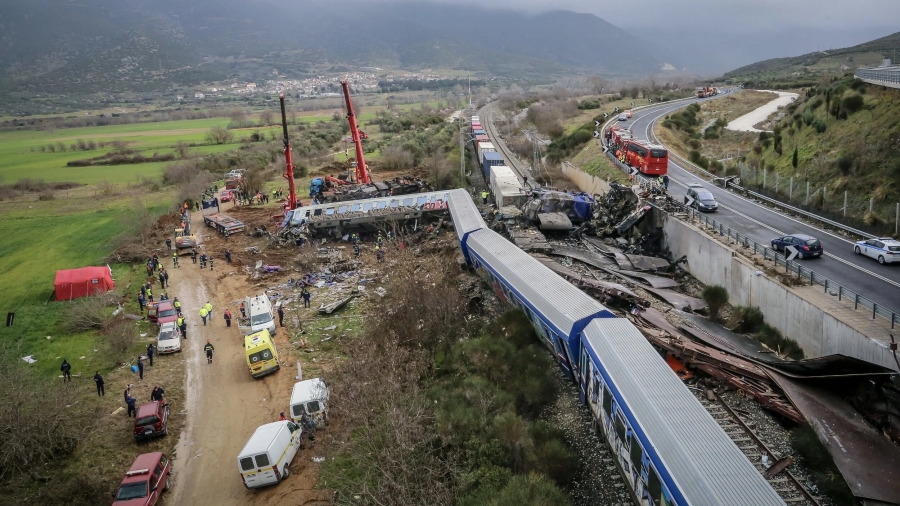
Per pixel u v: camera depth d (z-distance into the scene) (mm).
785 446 21016
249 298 42875
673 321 31141
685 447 16344
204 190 89438
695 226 40969
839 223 39438
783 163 56062
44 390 29984
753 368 24719
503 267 34469
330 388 29938
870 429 21016
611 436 21828
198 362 37281
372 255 55500
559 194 51219
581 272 38875
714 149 81875
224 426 30094
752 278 32531
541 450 22797
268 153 116688
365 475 23219
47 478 26531
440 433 24281
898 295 28422
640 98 144125
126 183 104000
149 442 29125
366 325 37719
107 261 59250
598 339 23219
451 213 53875
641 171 59969
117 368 36938
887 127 46656
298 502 24016
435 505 20422
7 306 49562
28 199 94562
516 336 31641
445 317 34406
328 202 67312
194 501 24891
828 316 25938
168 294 49219
